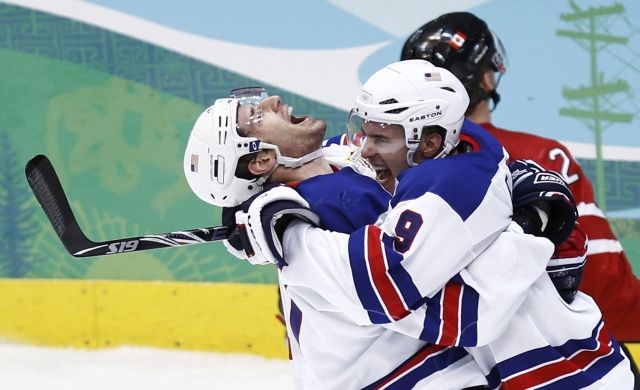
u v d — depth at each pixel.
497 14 14.81
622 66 14.33
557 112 14.76
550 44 14.65
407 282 6.21
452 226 6.27
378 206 6.75
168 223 16.77
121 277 17.11
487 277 6.39
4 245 17.41
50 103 16.98
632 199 14.56
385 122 6.72
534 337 6.64
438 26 9.09
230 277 16.56
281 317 9.09
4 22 17.02
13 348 17.05
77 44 16.77
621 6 14.20
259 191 7.15
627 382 6.96
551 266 6.97
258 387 14.73
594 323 6.93
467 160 6.53
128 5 16.45
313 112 15.90
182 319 16.50
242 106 7.07
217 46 16.19
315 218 6.59
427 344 6.79
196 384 15.05
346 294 6.33
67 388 15.16
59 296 17.06
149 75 16.55
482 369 6.77
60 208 6.63
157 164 16.69
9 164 17.23
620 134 14.49
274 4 15.82
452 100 6.75
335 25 15.57
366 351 6.77
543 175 6.83
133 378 15.46
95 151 16.91
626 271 9.15
